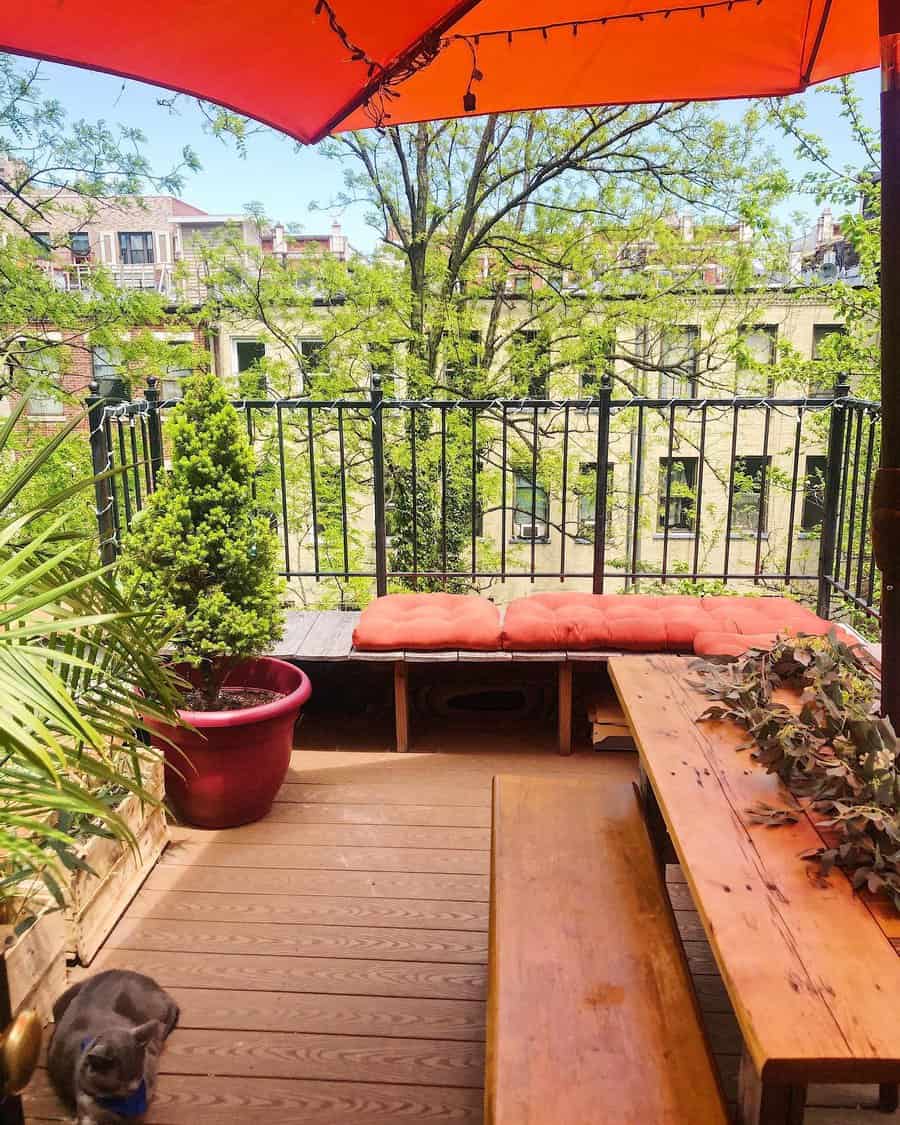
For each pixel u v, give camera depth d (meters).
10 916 1.72
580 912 1.64
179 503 2.71
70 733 1.17
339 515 11.56
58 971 1.95
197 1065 1.84
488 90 2.74
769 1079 0.94
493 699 3.71
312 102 2.46
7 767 1.46
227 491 2.74
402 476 10.88
